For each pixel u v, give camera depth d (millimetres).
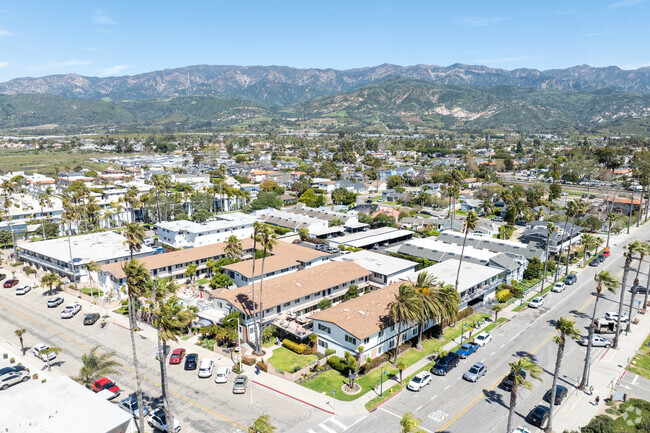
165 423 48969
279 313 75625
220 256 107000
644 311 85125
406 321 65812
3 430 41594
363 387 58188
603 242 129375
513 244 117312
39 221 152750
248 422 50469
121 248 113250
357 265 95312
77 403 46562
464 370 62906
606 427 47281
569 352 69188
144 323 79625
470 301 88438
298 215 157250
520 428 48062
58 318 82125
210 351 68562
